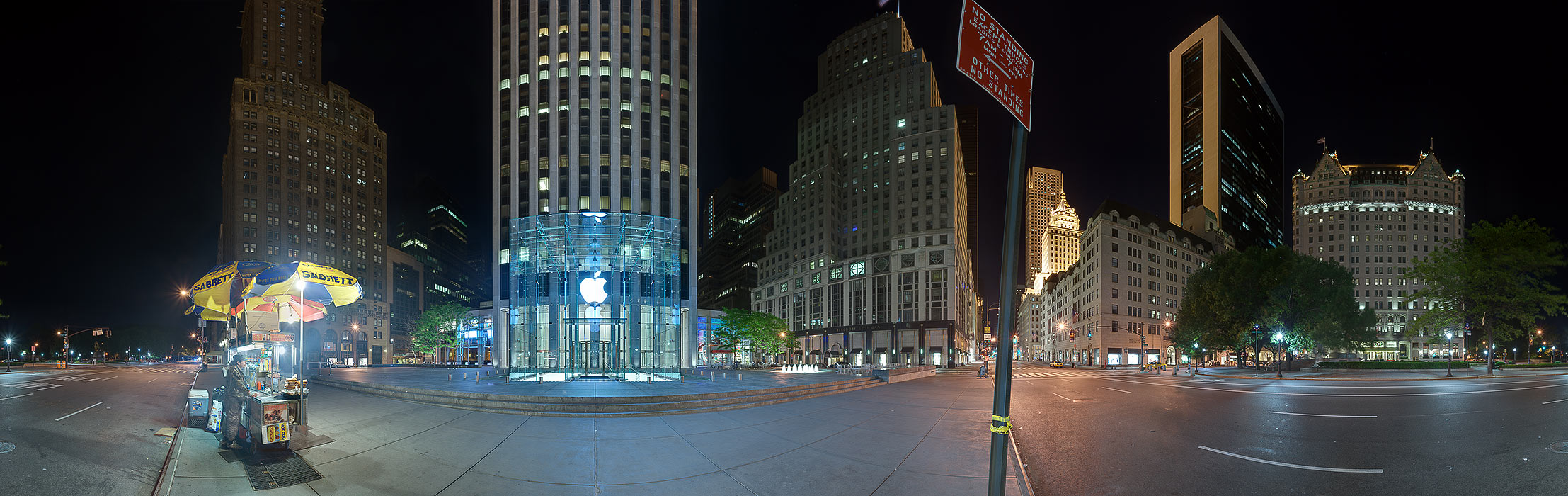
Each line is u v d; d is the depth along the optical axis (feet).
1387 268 496.23
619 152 146.61
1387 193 509.35
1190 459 35.58
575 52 149.38
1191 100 648.38
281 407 34.50
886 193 355.77
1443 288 153.69
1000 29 16.93
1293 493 27.96
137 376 133.08
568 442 39.11
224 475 29.76
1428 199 507.71
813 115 415.64
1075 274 383.65
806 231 390.01
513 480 29.66
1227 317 177.58
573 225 129.29
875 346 336.08
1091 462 34.91
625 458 34.30
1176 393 86.63
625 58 151.74
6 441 38.50
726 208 600.80
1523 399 68.44
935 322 321.52
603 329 117.80
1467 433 43.50
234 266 63.77
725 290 580.71
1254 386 103.86
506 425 46.78
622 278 120.57
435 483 29.01
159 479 29.01
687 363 155.02
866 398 74.43
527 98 153.28
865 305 344.90
